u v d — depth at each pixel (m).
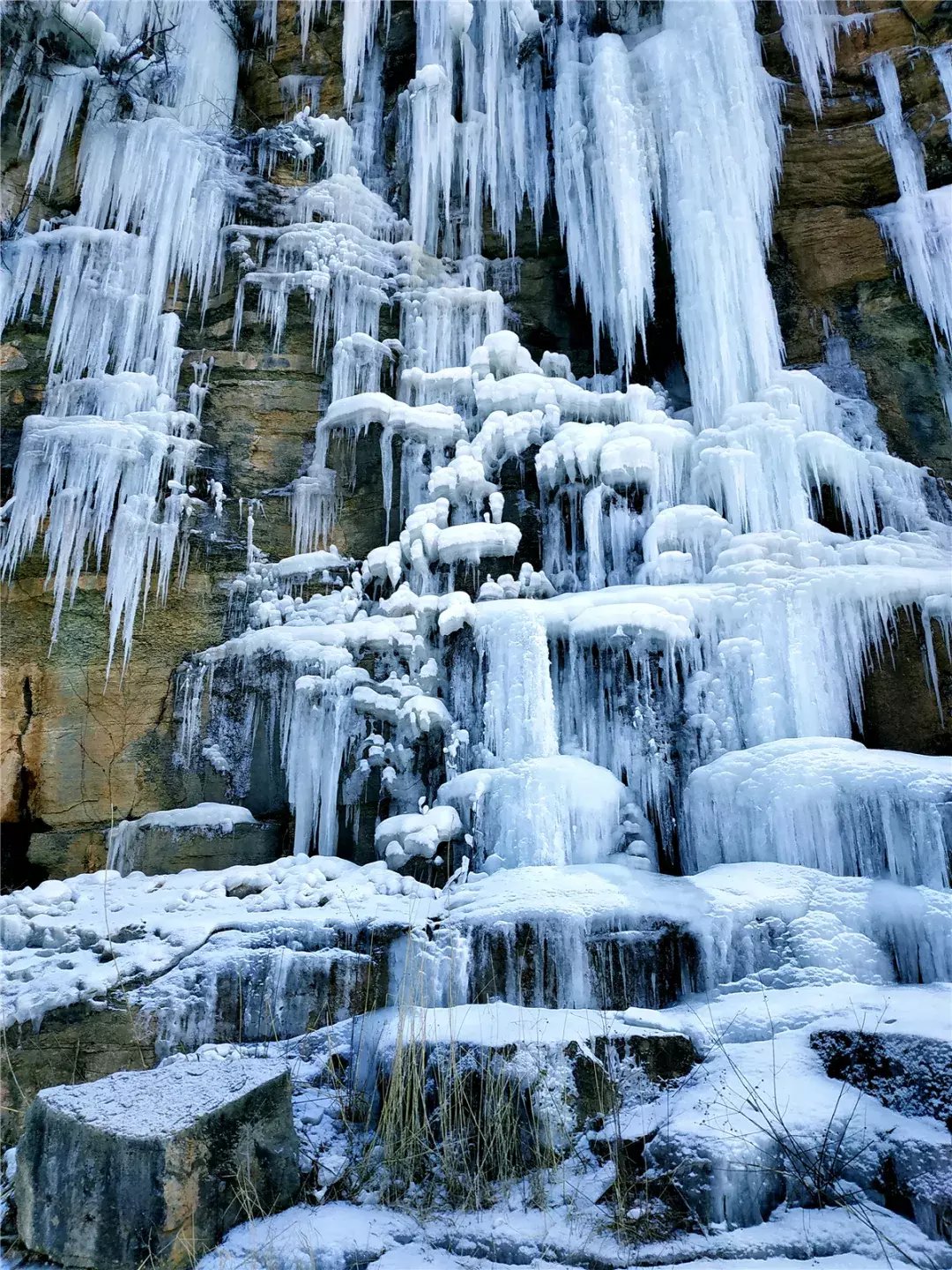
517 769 6.27
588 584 7.95
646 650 6.83
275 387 9.30
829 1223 3.13
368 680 7.23
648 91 10.25
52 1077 4.68
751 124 9.74
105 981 4.93
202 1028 4.91
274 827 7.25
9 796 7.61
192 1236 3.21
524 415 8.38
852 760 5.73
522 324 10.39
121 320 9.30
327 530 8.84
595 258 10.08
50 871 7.41
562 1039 3.98
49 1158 3.49
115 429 8.38
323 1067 4.52
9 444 8.83
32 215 9.62
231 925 5.42
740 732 6.55
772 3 10.76
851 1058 3.86
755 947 4.99
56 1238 3.36
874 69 10.48
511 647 6.87
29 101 9.75
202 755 7.67
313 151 10.39
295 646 7.49
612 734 6.80
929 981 4.83
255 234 9.83
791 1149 3.35
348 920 5.33
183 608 8.28
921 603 6.64
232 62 11.35
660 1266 3.02
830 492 8.24
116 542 8.19
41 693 7.86
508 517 8.30
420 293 9.87
